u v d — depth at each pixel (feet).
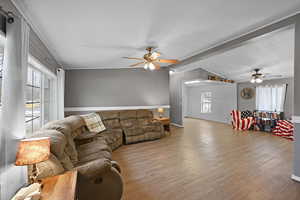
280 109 20.07
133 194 6.82
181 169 9.14
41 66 9.32
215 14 7.59
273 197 6.59
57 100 13.10
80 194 5.63
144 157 11.08
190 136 17.13
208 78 20.90
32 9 6.59
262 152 11.94
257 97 22.22
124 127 15.19
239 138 16.20
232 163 9.95
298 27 7.66
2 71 5.20
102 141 10.60
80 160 7.60
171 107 25.27
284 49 12.75
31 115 8.67
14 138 5.00
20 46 5.30
